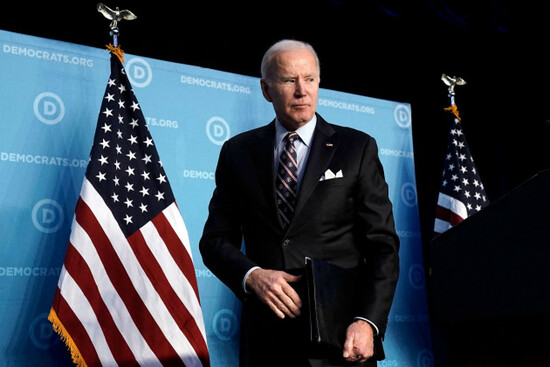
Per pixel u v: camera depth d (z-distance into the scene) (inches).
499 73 211.9
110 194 118.0
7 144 120.6
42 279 118.5
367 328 80.4
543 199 48.5
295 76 93.9
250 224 92.6
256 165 94.5
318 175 91.3
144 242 117.8
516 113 211.3
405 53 201.2
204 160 137.3
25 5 153.3
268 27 183.0
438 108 201.9
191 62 171.2
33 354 115.0
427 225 192.4
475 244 52.9
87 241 113.8
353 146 94.4
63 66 128.6
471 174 162.2
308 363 80.7
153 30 167.5
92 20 159.9
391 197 153.9
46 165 123.1
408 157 158.2
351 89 190.9
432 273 57.3
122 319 112.7
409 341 148.1
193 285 118.2
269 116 145.6
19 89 123.6
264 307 86.5
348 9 194.1
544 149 180.1
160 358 112.3
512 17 211.2
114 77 126.4
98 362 109.8
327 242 89.2
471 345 55.1
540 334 49.2
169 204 121.8
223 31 177.0
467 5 203.9
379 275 85.1
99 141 119.9
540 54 212.7
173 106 136.8
